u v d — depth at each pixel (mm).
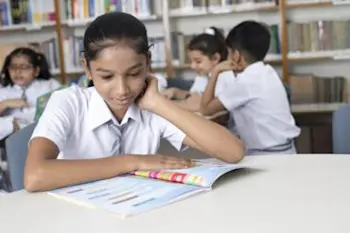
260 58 2299
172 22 3883
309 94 3471
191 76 3893
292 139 2199
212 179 917
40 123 1112
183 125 1163
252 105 2170
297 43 3482
